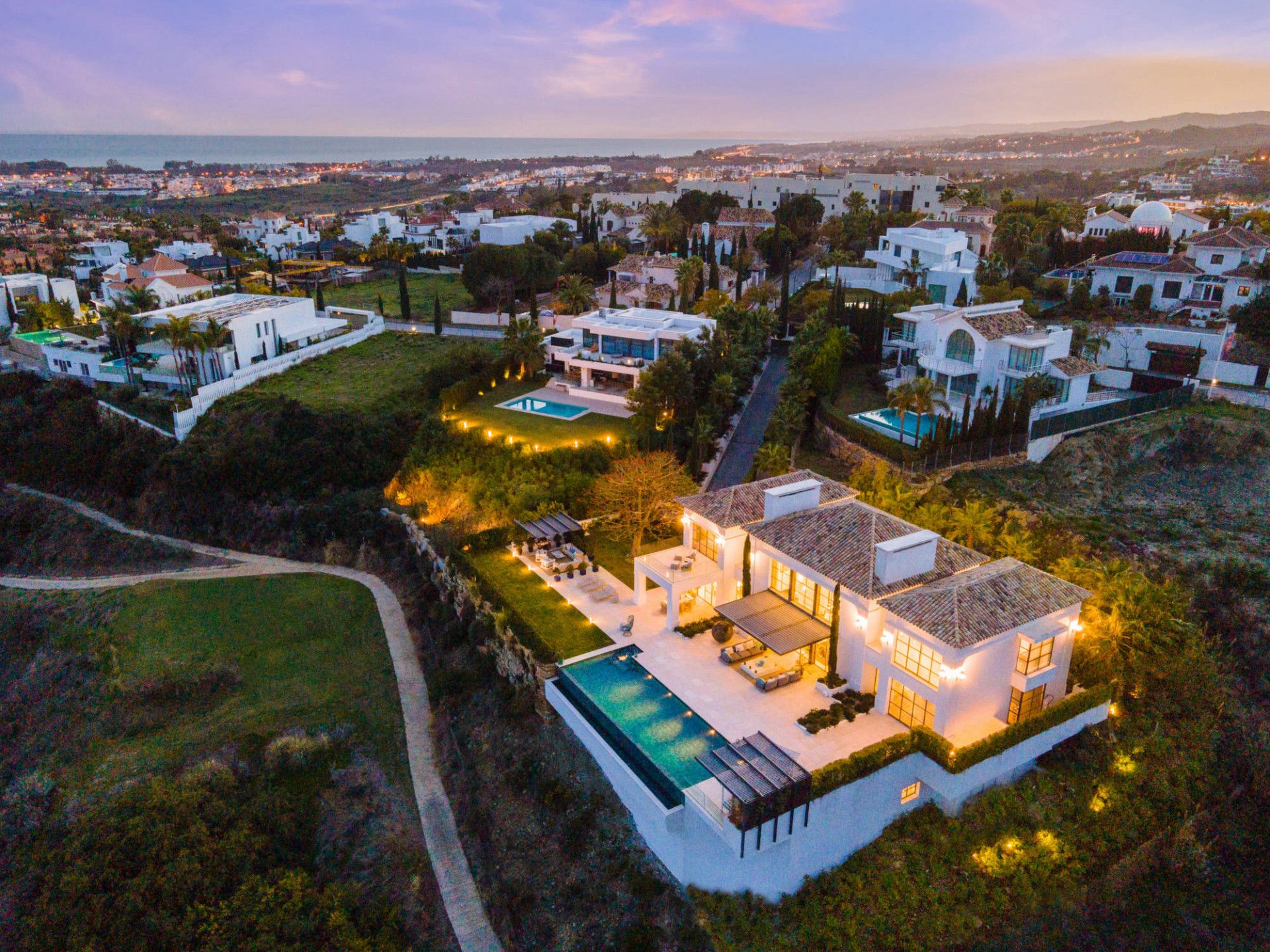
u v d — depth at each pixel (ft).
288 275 473.26
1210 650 153.07
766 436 234.99
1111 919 113.39
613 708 130.21
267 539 235.40
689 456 217.15
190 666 180.65
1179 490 202.90
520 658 151.53
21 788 155.22
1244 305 266.77
